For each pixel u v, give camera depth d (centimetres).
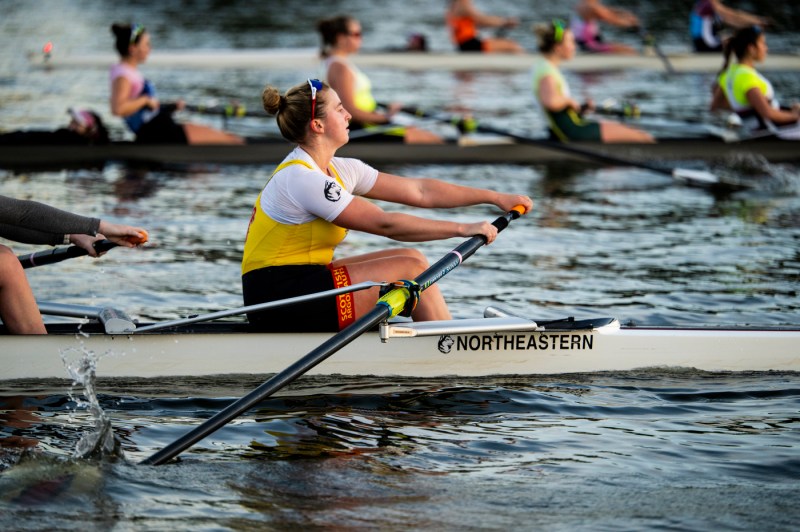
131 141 4706
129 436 1775
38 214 1967
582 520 1501
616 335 2164
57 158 4603
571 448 1770
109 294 2766
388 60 7869
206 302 2712
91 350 2031
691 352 2184
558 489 1603
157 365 2059
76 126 4603
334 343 1775
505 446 1775
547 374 2162
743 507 1547
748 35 4725
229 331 2067
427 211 3903
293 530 1453
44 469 1620
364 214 1959
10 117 5672
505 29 9800
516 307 2702
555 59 4944
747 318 2595
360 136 4784
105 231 2003
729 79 4809
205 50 8212
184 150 4722
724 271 3069
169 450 1639
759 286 2900
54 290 2791
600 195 4228
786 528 1483
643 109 6256
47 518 1469
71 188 4131
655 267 3117
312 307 2031
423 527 1473
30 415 1861
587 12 8100
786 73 7856
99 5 11525
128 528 1445
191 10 11231
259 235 2022
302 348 2077
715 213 3903
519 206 2125
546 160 4972
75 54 7850
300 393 2025
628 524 1489
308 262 2030
